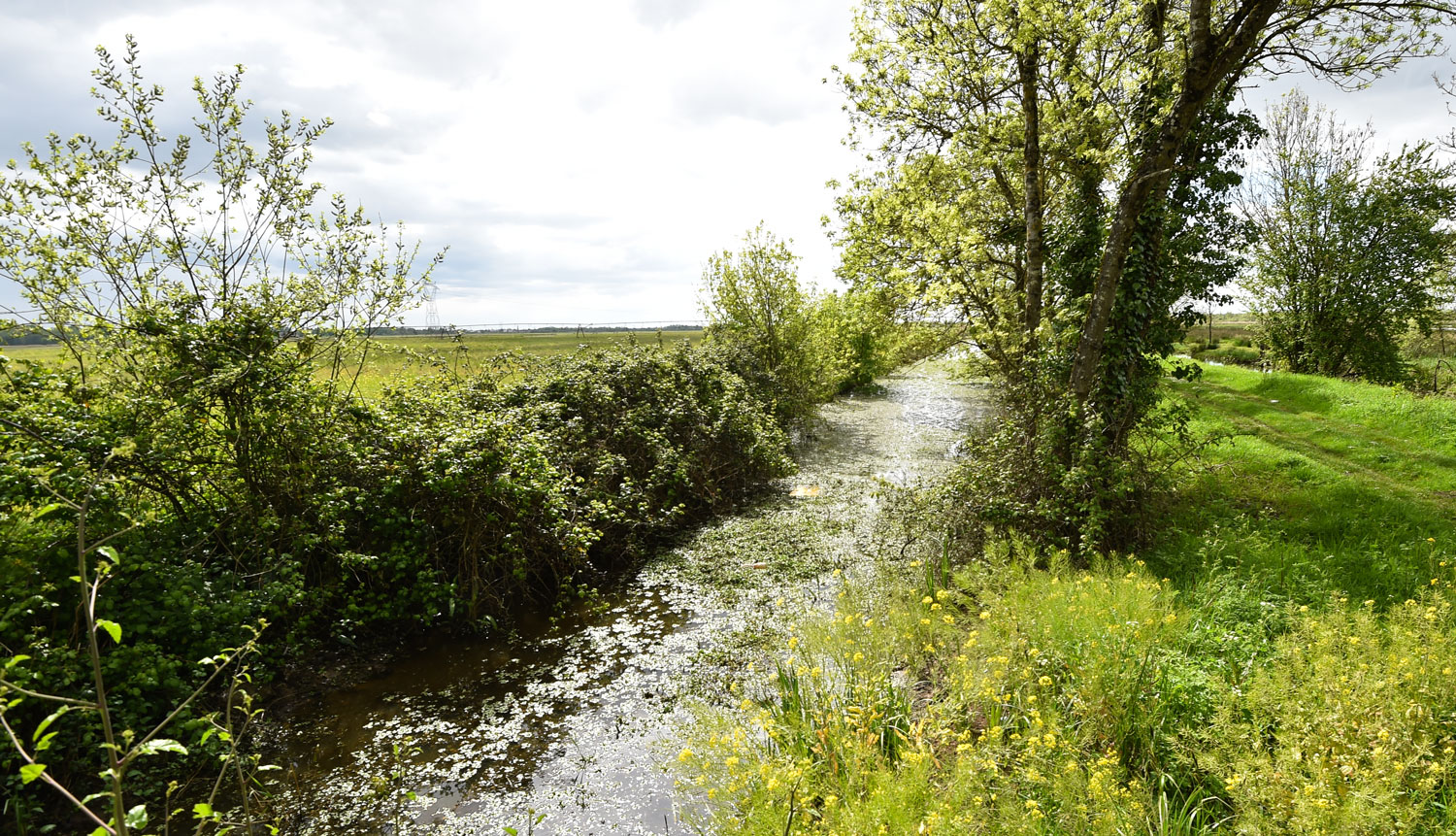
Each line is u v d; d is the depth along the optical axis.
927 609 5.34
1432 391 18.50
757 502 10.75
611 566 8.07
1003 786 3.18
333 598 5.99
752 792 2.97
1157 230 7.92
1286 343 21.48
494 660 5.86
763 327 18.17
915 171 12.80
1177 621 4.32
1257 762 2.94
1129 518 7.20
